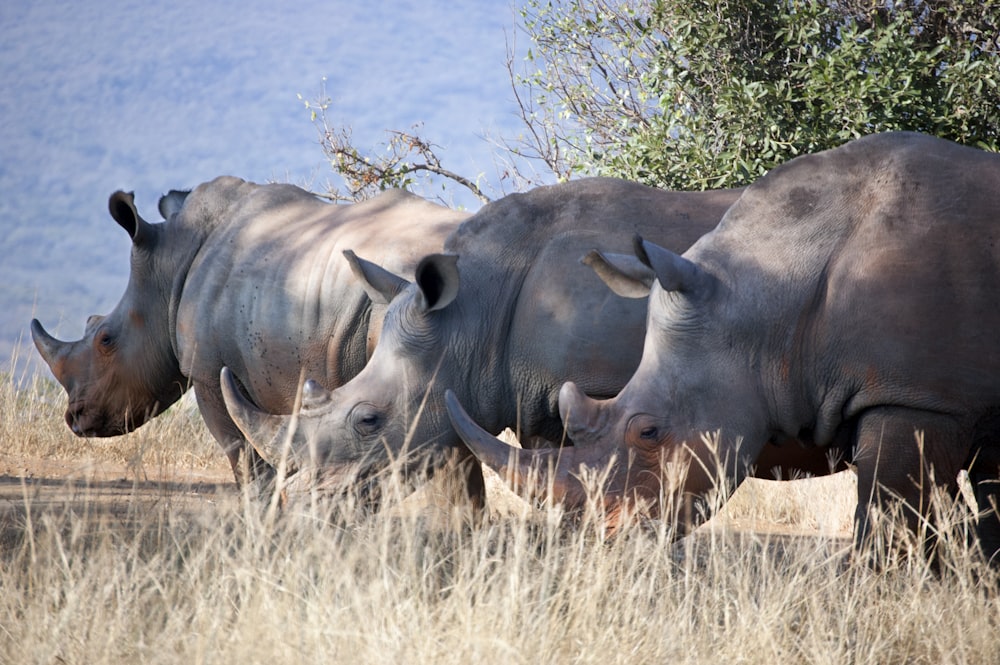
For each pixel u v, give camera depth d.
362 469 21.78
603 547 17.50
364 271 23.33
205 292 28.77
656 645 15.74
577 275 23.02
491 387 23.17
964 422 19.95
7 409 36.12
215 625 14.51
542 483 19.73
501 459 20.00
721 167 40.69
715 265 20.80
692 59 44.00
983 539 22.62
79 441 35.31
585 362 22.67
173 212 32.09
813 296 20.53
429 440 22.30
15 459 33.38
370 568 16.64
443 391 22.45
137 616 15.33
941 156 20.80
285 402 27.78
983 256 19.97
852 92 39.34
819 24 43.12
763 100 40.94
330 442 21.83
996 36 43.69
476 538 18.05
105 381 31.03
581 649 15.14
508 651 14.27
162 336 30.61
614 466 19.77
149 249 30.33
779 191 21.30
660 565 18.05
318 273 27.06
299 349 27.14
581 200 23.97
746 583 17.28
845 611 17.31
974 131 40.69
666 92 44.12
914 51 42.16
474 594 16.56
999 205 20.25
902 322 19.88
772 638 15.97
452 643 14.64
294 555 17.14
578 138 49.94
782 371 20.56
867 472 20.28
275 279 27.70
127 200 30.16
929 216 20.25
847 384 20.31
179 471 32.75
